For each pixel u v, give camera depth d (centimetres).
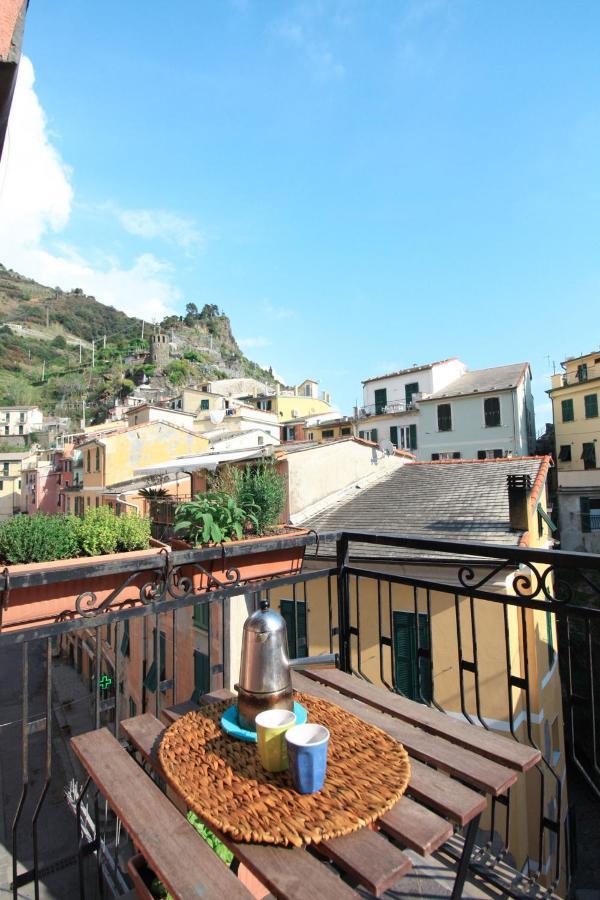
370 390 3750
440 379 3453
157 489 1652
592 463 2741
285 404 4841
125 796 146
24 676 194
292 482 1364
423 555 862
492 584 802
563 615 197
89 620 207
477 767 156
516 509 918
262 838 114
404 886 203
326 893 103
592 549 2470
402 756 149
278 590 1014
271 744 140
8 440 6562
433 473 1489
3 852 980
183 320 12288
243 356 12369
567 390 2873
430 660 247
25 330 11031
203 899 107
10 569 274
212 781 137
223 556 257
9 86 139
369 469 1605
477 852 225
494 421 2950
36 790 1266
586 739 1074
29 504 4712
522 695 814
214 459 1173
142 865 177
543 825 230
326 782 136
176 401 4409
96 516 355
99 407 7512
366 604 906
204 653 1038
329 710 180
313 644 957
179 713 206
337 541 299
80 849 203
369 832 121
